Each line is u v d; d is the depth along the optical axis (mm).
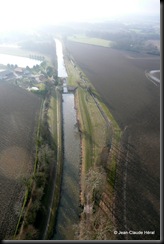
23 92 123062
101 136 84938
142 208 58562
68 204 60812
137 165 71500
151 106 106688
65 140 85688
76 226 54688
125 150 77688
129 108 104750
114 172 68750
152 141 82188
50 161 71312
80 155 77938
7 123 93562
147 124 92625
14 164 72000
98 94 118562
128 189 63500
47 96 119500
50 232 53844
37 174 64625
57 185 65938
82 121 95875
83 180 67500
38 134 83875
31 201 58562
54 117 99750
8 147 79312
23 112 102312
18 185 64625
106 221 54875
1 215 56531
